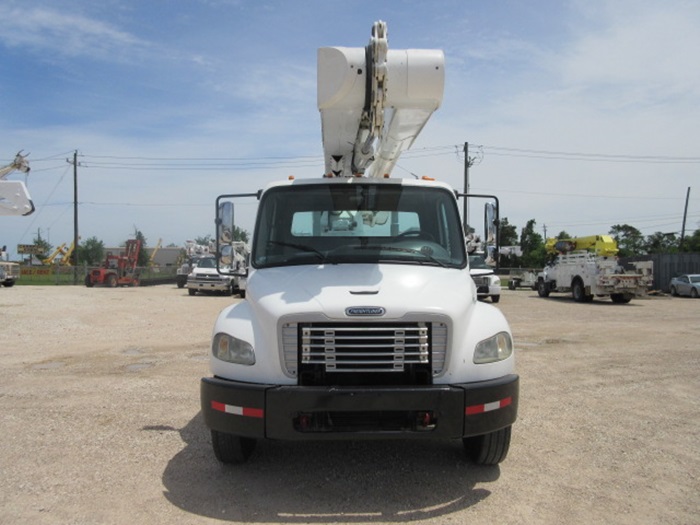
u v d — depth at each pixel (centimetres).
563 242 2891
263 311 430
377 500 419
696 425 604
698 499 423
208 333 1283
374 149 565
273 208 538
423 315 417
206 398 429
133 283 3591
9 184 1354
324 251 517
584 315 1775
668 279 3462
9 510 399
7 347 1090
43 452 516
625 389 760
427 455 512
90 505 408
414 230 533
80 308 1777
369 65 508
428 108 541
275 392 401
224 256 575
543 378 826
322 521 387
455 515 395
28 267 4100
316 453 516
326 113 543
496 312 473
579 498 423
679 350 1070
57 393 728
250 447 490
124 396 714
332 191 539
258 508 405
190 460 498
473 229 746
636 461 500
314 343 417
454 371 421
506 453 465
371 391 397
